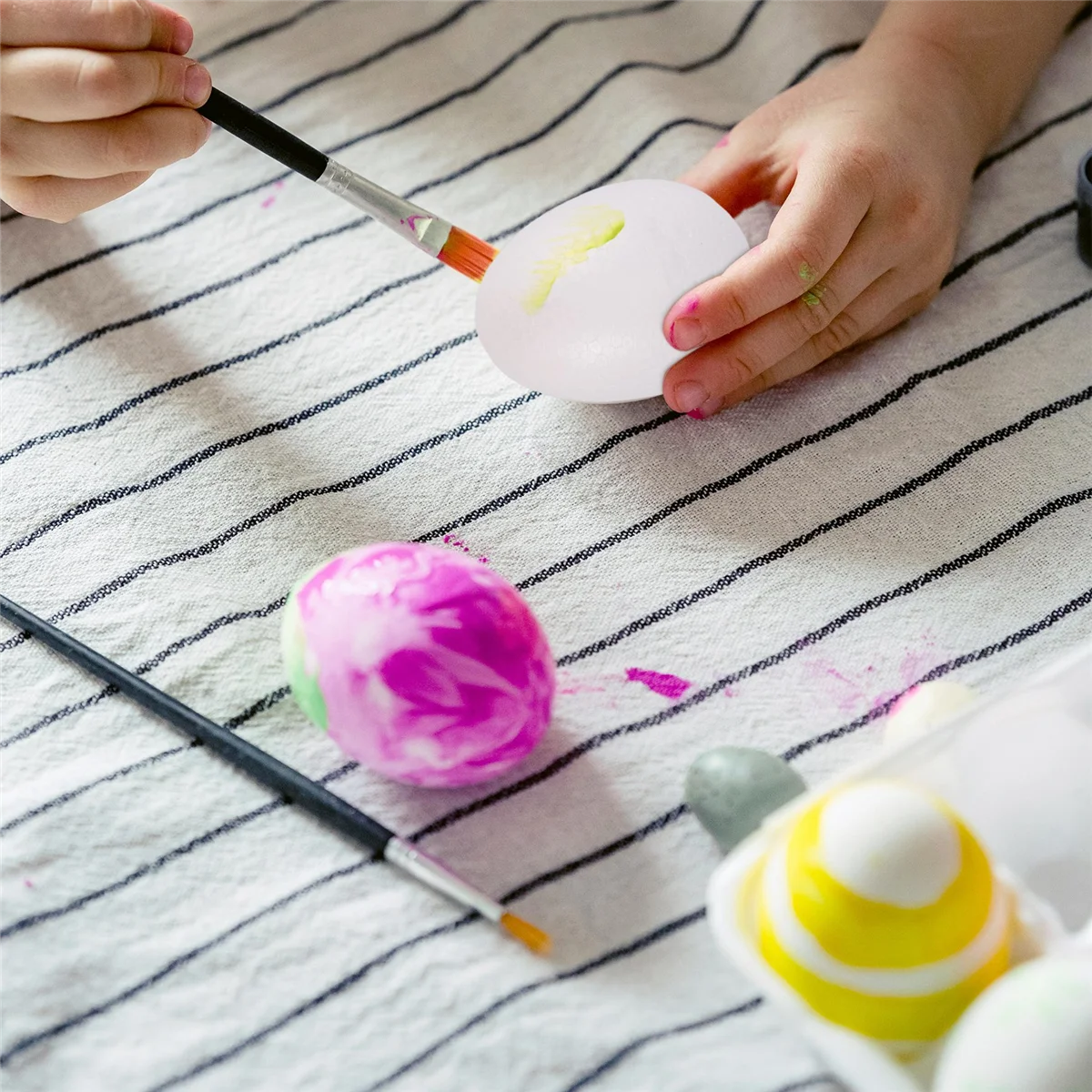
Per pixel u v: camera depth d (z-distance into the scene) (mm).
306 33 863
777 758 534
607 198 597
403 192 790
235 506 659
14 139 606
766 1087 470
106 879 540
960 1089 383
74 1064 493
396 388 706
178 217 778
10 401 701
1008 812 498
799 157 701
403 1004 500
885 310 688
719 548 637
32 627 607
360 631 497
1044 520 634
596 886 534
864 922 412
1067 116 798
